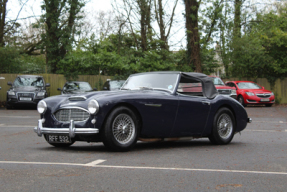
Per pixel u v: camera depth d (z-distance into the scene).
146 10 27.09
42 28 25.77
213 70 30.22
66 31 25.58
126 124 6.02
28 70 28.73
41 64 33.41
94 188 3.66
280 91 27.83
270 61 27.06
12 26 27.08
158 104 6.31
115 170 4.54
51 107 6.13
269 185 3.88
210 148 6.78
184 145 7.27
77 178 4.08
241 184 3.90
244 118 7.86
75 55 25.64
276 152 6.28
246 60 27.47
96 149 6.40
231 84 23.80
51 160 5.21
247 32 30.56
